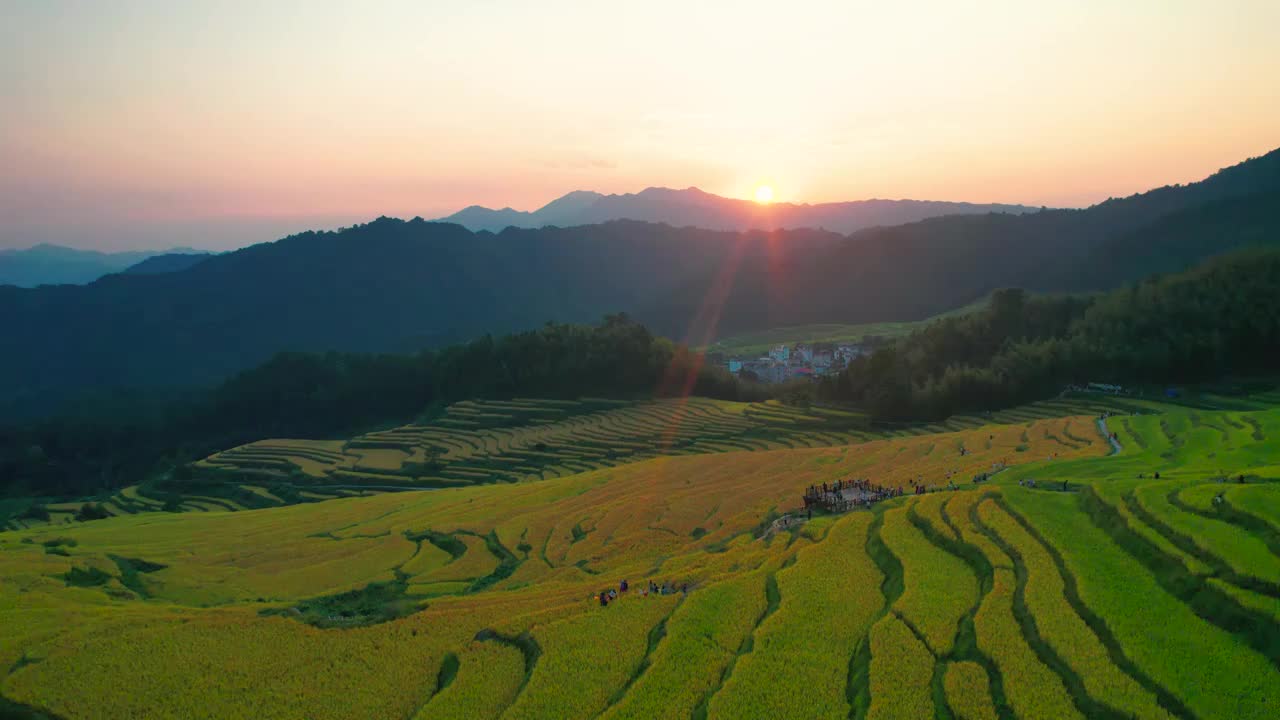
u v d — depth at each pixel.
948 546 60.50
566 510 104.19
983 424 165.25
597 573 75.00
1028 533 60.06
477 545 92.50
